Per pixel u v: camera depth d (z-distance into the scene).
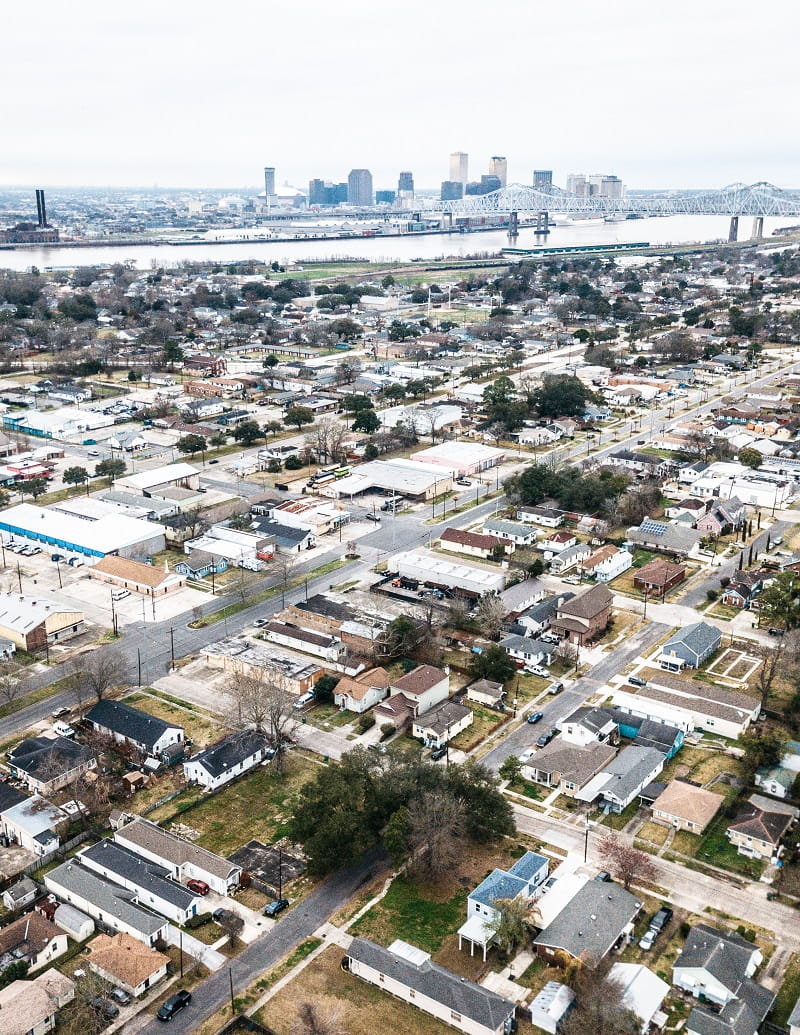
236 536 163.50
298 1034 69.12
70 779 99.81
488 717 113.12
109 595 145.62
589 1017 67.38
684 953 75.12
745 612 139.88
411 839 84.56
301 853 89.62
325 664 123.81
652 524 167.88
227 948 77.94
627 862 83.44
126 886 84.38
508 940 76.00
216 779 99.19
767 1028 70.06
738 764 104.25
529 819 94.50
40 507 178.75
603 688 119.12
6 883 85.50
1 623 129.75
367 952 75.06
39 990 71.69
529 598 140.00
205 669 123.56
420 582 146.12
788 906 82.62
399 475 195.75
